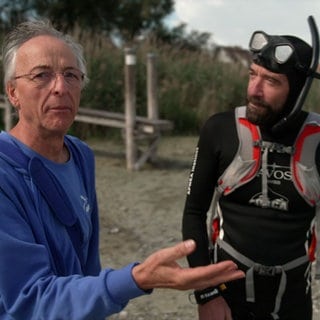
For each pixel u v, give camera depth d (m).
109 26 25.06
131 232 5.02
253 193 1.91
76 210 1.54
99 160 8.01
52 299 1.23
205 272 1.12
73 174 1.61
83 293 1.21
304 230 1.94
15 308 1.27
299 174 1.87
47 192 1.43
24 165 1.43
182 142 9.63
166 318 3.47
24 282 1.28
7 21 22.73
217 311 1.92
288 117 1.83
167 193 6.30
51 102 1.45
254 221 1.92
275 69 1.82
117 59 10.22
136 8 25.09
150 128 7.29
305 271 1.98
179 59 11.91
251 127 1.91
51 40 1.48
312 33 1.86
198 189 2.00
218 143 1.94
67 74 1.47
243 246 1.93
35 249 1.30
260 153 1.89
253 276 1.93
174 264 1.14
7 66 1.50
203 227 2.01
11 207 1.34
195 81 11.34
